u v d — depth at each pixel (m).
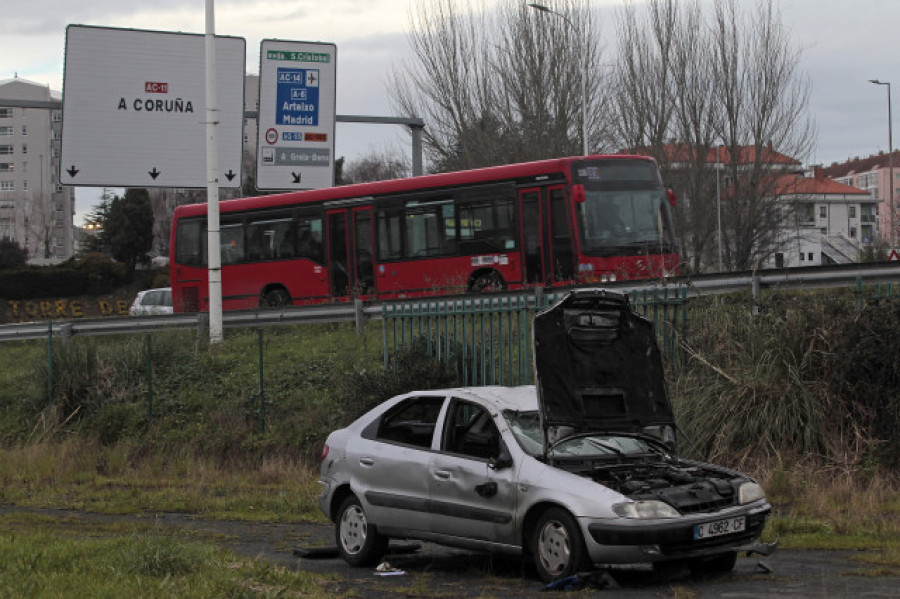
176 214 31.62
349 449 10.53
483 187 25.66
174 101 29.52
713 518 8.66
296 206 29.02
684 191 47.81
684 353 15.12
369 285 27.44
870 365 13.60
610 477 9.17
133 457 18.42
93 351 21.48
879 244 32.41
